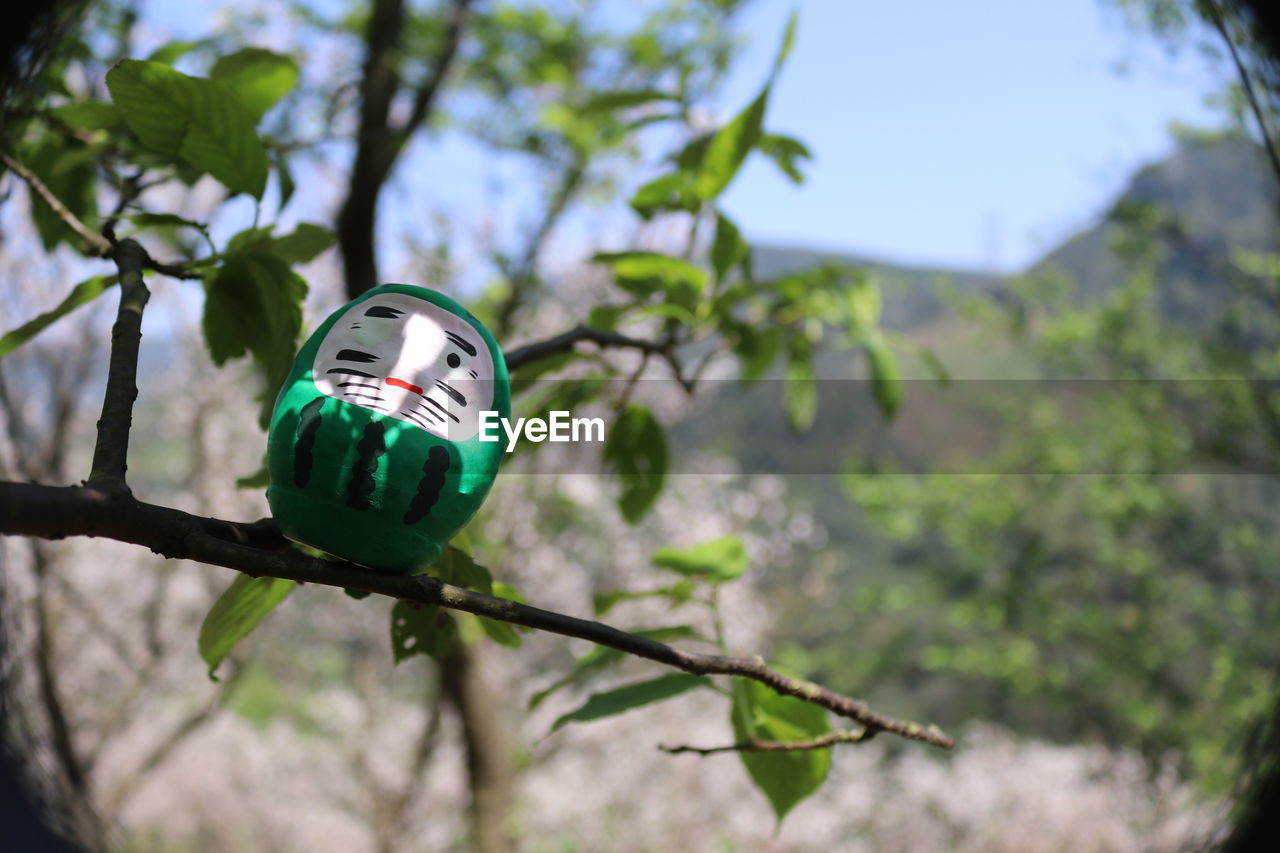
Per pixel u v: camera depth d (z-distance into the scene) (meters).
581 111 1.56
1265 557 8.56
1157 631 8.85
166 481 5.80
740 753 1.04
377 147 2.66
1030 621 9.10
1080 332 8.84
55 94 1.21
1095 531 9.41
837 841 8.77
